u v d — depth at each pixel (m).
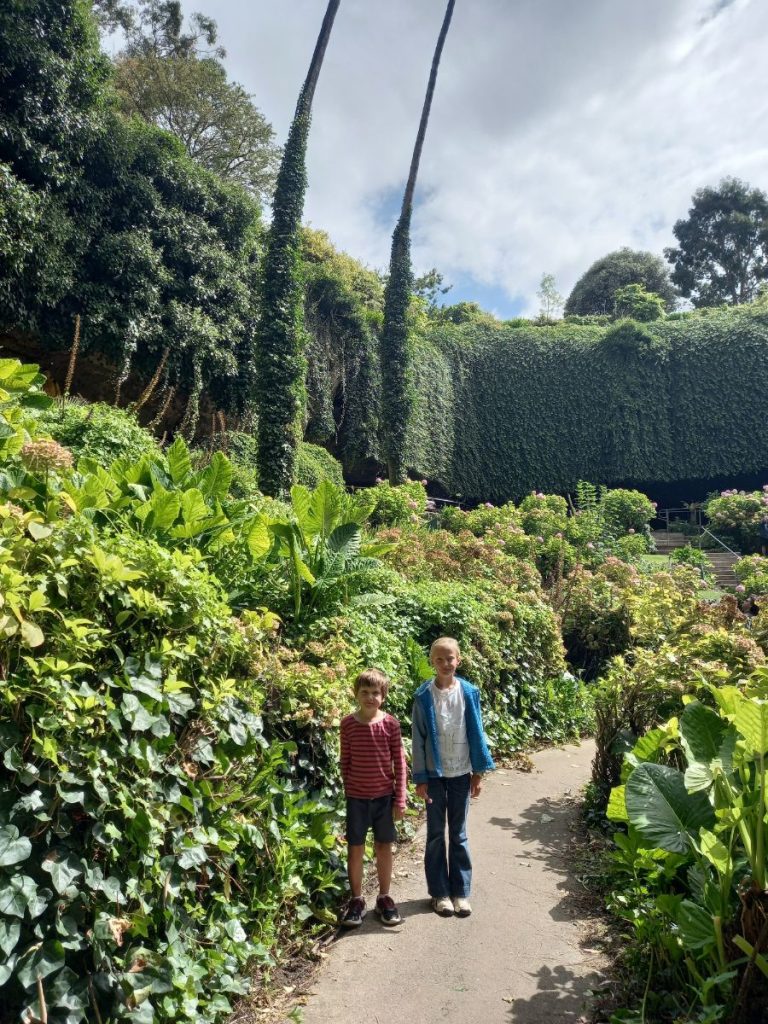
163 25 23.64
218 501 4.39
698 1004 2.25
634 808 2.59
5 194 11.41
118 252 13.48
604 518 18.28
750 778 2.40
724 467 24.62
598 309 45.97
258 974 2.64
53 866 1.81
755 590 13.50
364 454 20.94
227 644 2.80
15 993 1.74
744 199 46.28
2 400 2.79
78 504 2.99
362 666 4.19
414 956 2.80
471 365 26.11
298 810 3.12
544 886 3.46
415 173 18.61
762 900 2.04
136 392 14.48
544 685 7.05
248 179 25.05
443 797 3.33
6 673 1.90
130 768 2.17
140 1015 1.94
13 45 11.91
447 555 8.46
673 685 4.06
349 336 20.81
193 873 2.47
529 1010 2.43
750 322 25.91
